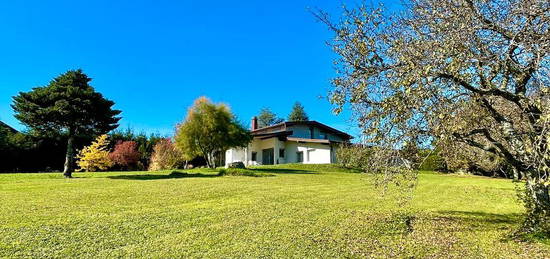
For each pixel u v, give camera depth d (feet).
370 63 21.56
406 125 20.02
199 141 94.48
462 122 18.89
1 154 105.19
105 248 20.54
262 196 42.29
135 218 28.04
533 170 18.01
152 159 121.08
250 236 23.77
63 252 19.51
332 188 52.54
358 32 21.70
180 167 123.65
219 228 25.72
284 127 136.15
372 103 21.65
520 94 18.21
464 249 21.47
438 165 98.53
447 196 47.78
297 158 127.44
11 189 44.19
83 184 51.49
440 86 18.04
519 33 16.92
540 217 23.48
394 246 22.03
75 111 67.41
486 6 18.76
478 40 17.75
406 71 18.45
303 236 23.95
